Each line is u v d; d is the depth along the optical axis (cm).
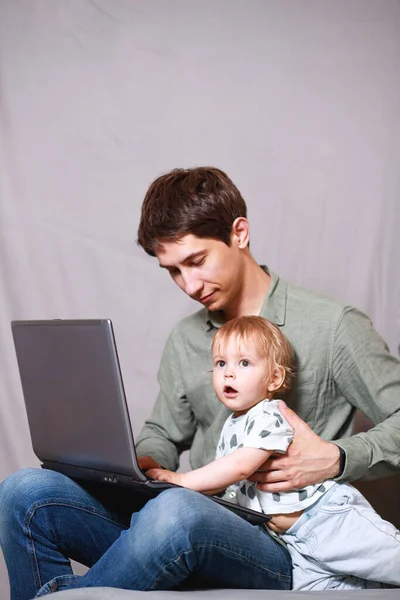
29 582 140
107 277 228
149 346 229
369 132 219
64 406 138
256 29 221
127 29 224
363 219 220
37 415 146
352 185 220
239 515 135
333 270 221
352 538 137
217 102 222
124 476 130
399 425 150
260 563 134
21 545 140
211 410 170
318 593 120
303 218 221
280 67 221
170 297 228
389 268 220
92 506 145
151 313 229
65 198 227
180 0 223
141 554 121
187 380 173
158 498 125
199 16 222
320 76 220
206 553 125
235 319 152
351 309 161
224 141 223
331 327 159
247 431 141
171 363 179
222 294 157
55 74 226
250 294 164
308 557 140
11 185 227
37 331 139
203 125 223
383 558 136
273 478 140
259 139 222
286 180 221
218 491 143
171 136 224
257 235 222
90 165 227
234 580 134
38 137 227
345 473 142
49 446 145
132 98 225
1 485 144
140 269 228
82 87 226
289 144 221
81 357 131
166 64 224
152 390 229
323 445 142
